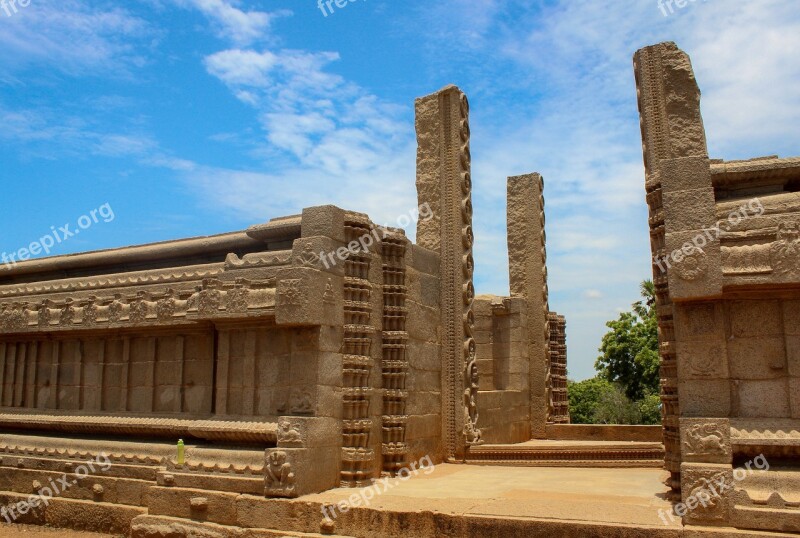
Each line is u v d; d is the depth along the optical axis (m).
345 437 11.40
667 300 9.60
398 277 13.05
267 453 10.27
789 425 8.34
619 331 35.56
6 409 14.87
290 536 9.61
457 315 15.24
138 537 10.89
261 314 11.12
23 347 15.13
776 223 8.60
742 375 8.78
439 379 15.01
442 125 16.08
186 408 12.57
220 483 10.70
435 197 15.85
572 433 20.11
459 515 8.77
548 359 21.23
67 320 13.96
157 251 14.16
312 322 10.73
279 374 11.30
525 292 21.14
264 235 12.36
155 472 11.85
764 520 7.73
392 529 9.13
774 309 8.79
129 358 13.52
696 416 8.76
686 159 8.88
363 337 11.86
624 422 33.47
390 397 12.58
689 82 11.43
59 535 12.02
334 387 11.27
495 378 20.06
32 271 16.22
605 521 8.16
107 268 15.27
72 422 13.43
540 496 10.03
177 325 12.47
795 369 8.57
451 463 14.73
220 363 11.91
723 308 8.92
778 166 9.01
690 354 8.94
